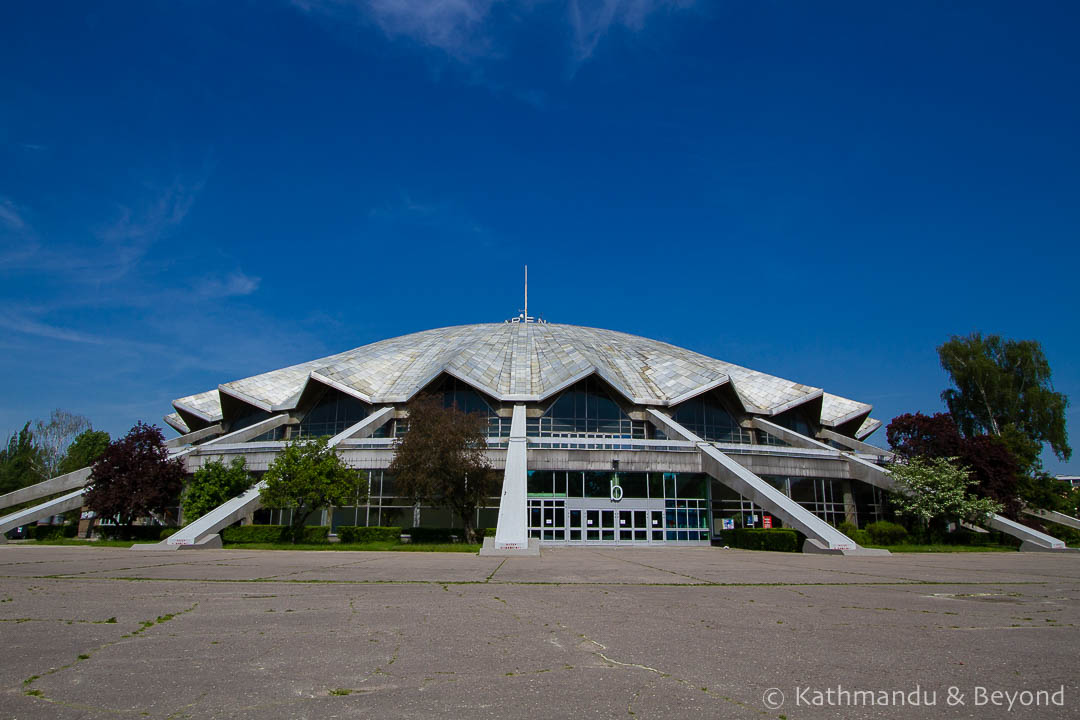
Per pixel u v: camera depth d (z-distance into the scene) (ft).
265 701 16.75
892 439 140.15
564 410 146.00
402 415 143.23
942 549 103.55
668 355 174.50
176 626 27.25
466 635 25.59
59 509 123.75
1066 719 15.74
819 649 23.38
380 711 15.97
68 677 18.95
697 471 122.62
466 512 106.93
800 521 95.30
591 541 117.91
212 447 129.29
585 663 21.07
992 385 187.93
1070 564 71.82
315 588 41.01
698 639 25.11
